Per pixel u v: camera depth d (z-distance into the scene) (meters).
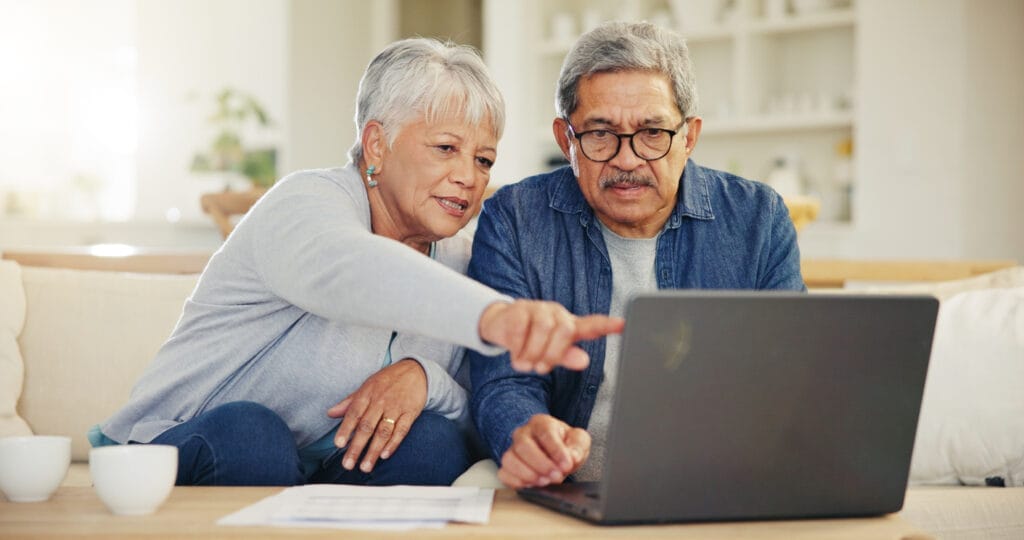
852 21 5.24
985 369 1.92
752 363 1.07
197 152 6.66
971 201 5.00
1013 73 4.94
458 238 1.86
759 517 1.13
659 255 1.72
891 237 5.16
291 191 1.52
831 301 1.08
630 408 1.05
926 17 5.05
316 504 1.15
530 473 1.24
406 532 1.03
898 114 5.12
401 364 1.64
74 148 7.74
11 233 5.28
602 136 1.61
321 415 1.64
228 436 1.48
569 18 6.02
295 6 6.24
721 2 5.64
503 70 6.07
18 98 7.69
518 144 6.02
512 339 1.08
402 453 1.58
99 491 1.12
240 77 6.46
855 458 1.14
